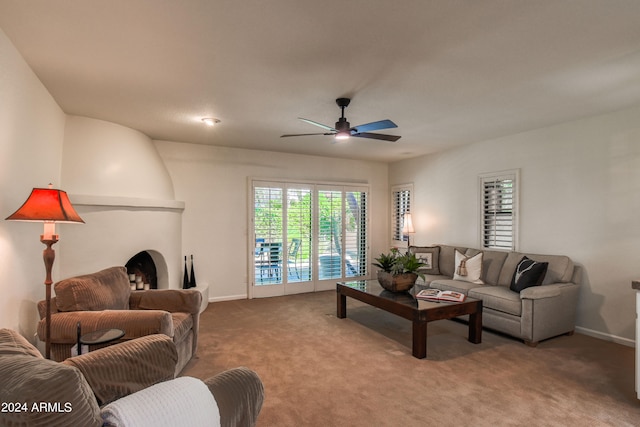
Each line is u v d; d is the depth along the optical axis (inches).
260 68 102.8
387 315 180.7
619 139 142.2
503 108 139.6
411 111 143.5
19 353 48.7
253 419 59.6
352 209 255.9
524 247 175.9
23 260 98.0
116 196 150.5
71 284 101.2
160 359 61.2
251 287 218.4
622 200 141.0
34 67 102.0
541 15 75.4
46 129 120.1
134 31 82.4
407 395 98.7
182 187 201.8
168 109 140.5
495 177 190.5
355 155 242.1
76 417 36.5
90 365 53.7
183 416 45.8
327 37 85.3
